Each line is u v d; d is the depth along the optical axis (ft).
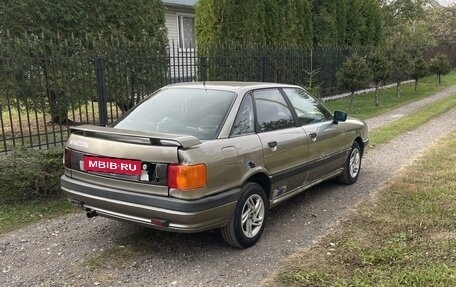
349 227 15.58
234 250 13.80
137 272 12.41
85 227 15.78
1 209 17.54
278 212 17.38
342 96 63.77
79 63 25.79
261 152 14.11
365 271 12.23
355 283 11.50
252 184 13.88
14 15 30.37
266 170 14.40
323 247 13.92
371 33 75.72
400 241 14.16
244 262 12.97
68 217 16.84
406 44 80.79
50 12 31.35
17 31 30.35
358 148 21.58
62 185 14.20
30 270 12.55
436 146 29.68
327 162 18.37
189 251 13.74
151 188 12.14
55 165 18.61
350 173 20.97
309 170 16.99
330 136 18.40
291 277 11.98
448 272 11.87
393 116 46.73
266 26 50.80
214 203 12.28
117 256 13.41
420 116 45.19
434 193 18.98
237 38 47.26
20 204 18.16
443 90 77.30
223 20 47.03
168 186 11.89
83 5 33.55
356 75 47.96
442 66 85.56
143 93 28.68
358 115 47.03
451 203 17.65
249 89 15.06
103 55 25.85
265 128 14.93
